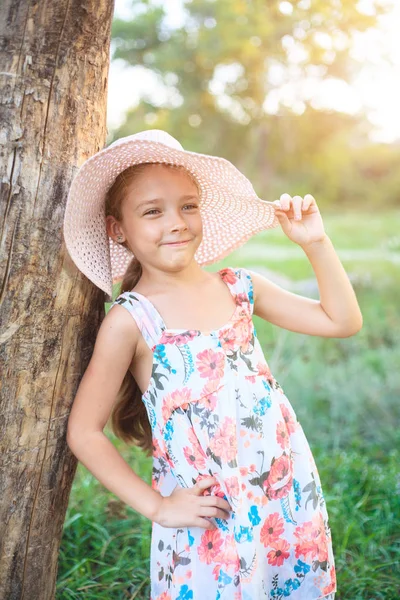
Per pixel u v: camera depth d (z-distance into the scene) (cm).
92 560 242
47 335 166
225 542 164
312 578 175
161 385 166
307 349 516
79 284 172
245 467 166
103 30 171
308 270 820
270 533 169
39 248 162
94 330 182
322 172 2217
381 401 418
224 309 177
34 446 169
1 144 157
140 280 180
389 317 614
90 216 173
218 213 196
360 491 308
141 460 325
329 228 1276
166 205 166
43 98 160
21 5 157
